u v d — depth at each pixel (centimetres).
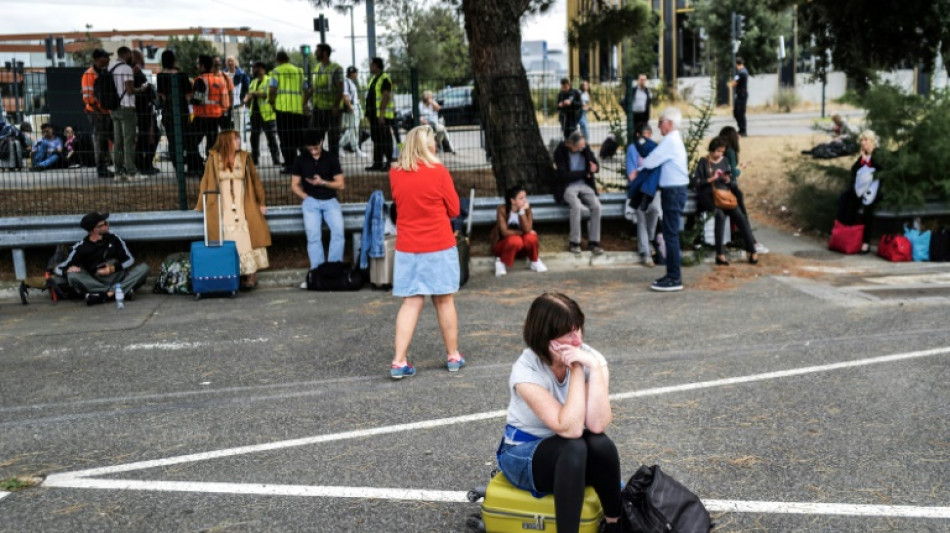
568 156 1189
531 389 393
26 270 1097
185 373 721
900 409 598
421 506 464
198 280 1002
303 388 676
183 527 445
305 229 1085
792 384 657
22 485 498
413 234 688
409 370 697
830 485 480
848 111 3120
